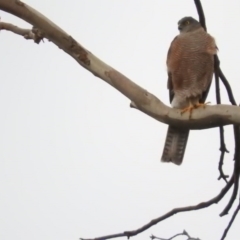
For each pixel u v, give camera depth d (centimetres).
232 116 746
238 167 873
